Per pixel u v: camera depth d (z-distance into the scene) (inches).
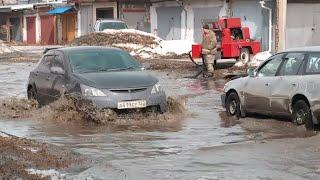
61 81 585.3
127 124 530.6
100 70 583.5
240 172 348.2
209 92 828.6
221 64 1216.2
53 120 558.6
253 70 568.4
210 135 479.8
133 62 609.3
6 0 3078.2
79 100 546.0
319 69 485.7
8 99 703.7
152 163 375.9
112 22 1823.3
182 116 584.7
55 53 625.0
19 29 2851.9
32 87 658.8
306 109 489.1
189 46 1609.3
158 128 514.3
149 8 1956.2
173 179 334.3
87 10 2283.5
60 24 2487.7
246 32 1195.9
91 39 1685.5
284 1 1304.1
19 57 1747.0
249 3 1412.4
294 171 347.9
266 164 367.6
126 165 370.6
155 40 1668.3
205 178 335.6
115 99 534.3
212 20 1553.9
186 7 1664.6
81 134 486.3
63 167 362.9
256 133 485.7
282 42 1311.5
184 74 1123.9
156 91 553.3
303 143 433.4
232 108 593.9
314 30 1380.4
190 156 395.9
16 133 495.2
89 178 336.8
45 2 2667.3
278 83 522.9
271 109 533.6
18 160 378.0
